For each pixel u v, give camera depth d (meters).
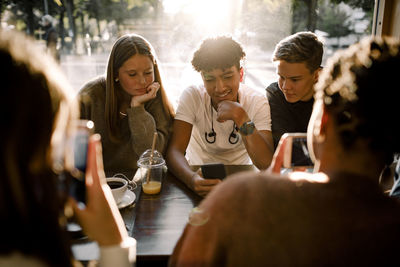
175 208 1.18
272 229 0.48
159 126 1.71
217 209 0.51
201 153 1.79
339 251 0.46
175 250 0.59
